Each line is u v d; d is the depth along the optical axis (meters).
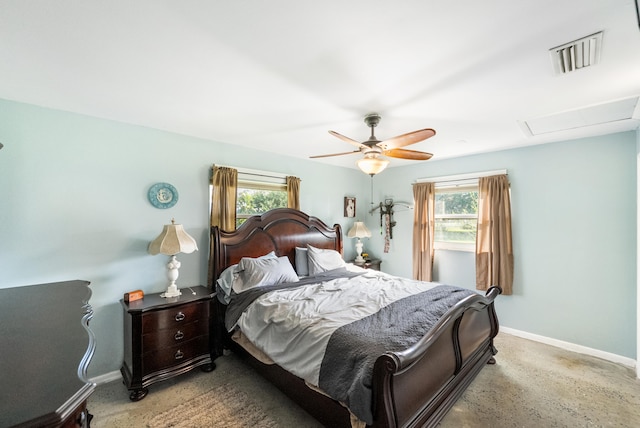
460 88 1.87
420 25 1.25
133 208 2.55
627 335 2.72
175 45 1.40
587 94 1.95
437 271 4.18
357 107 2.20
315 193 4.25
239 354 2.58
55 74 1.69
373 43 1.39
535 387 2.30
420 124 2.59
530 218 3.30
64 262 2.21
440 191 4.12
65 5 1.11
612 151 2.81
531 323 3.28
